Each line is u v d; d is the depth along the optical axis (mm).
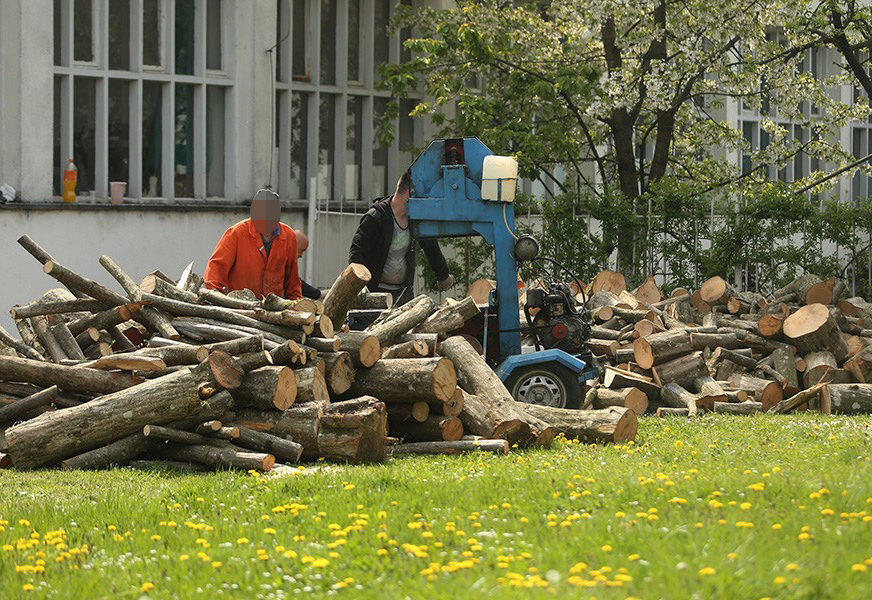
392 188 26422
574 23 24297
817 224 21203
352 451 10969
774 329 16812
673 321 17578
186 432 10945
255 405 11297
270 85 23766
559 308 14320
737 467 10211
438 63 24172
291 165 24688
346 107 25359
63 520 8680
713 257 20922
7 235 19922
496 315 14047
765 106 29250
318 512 8453
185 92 22688
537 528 7625
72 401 11594
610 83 22516
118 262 21438
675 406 15734
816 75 31688
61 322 13039
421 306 13461
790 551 6586
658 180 23594
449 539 7504
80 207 20828
